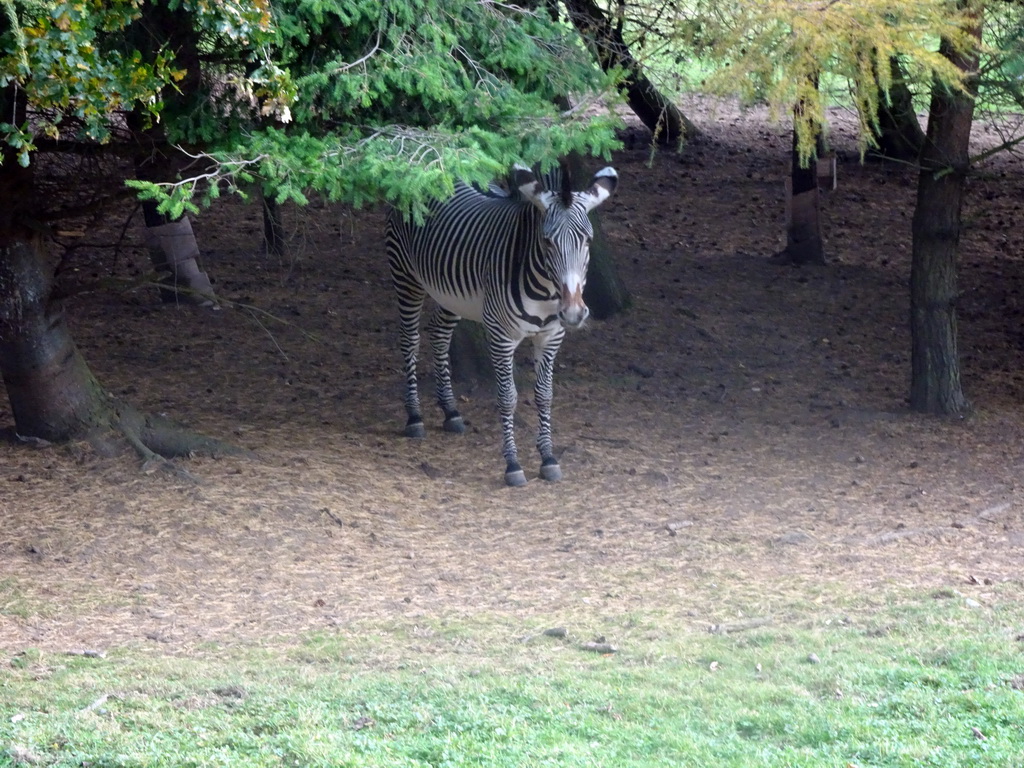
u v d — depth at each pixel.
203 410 15.23
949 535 11.23
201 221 24.81
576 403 16.09
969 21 9.49
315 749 6.71
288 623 9.38
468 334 16.58
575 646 8.77
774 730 7.16
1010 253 23.66
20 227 12.67
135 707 7.50
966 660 8.12
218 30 8.80
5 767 6.57
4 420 14.32
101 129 8.42
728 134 32.12
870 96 8.53
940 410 15.55
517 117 10.69
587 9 13.02
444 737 6.98
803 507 12.24
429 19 10.66
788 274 22.14
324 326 19.06
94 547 10.77
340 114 10.91
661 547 11.15
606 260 19.70
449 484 13.11
